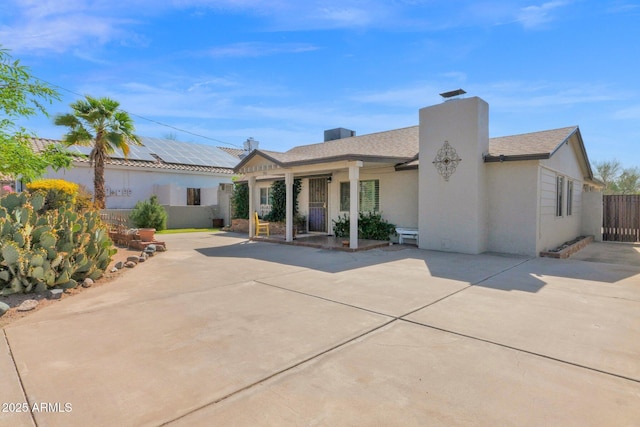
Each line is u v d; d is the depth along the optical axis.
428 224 11.03
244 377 3.13
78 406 2.67
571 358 3.48
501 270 7.78
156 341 3.92
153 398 2.79
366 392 2.88
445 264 8.52
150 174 20.72
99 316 4.78
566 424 2.46
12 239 5.81
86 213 7.52
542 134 11.88
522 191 9.88
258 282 6.75
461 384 2.99
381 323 4.46
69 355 3.56
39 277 5.67
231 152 28.83
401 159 11.80
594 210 15.18
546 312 4.89
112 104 13.77
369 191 13.59
